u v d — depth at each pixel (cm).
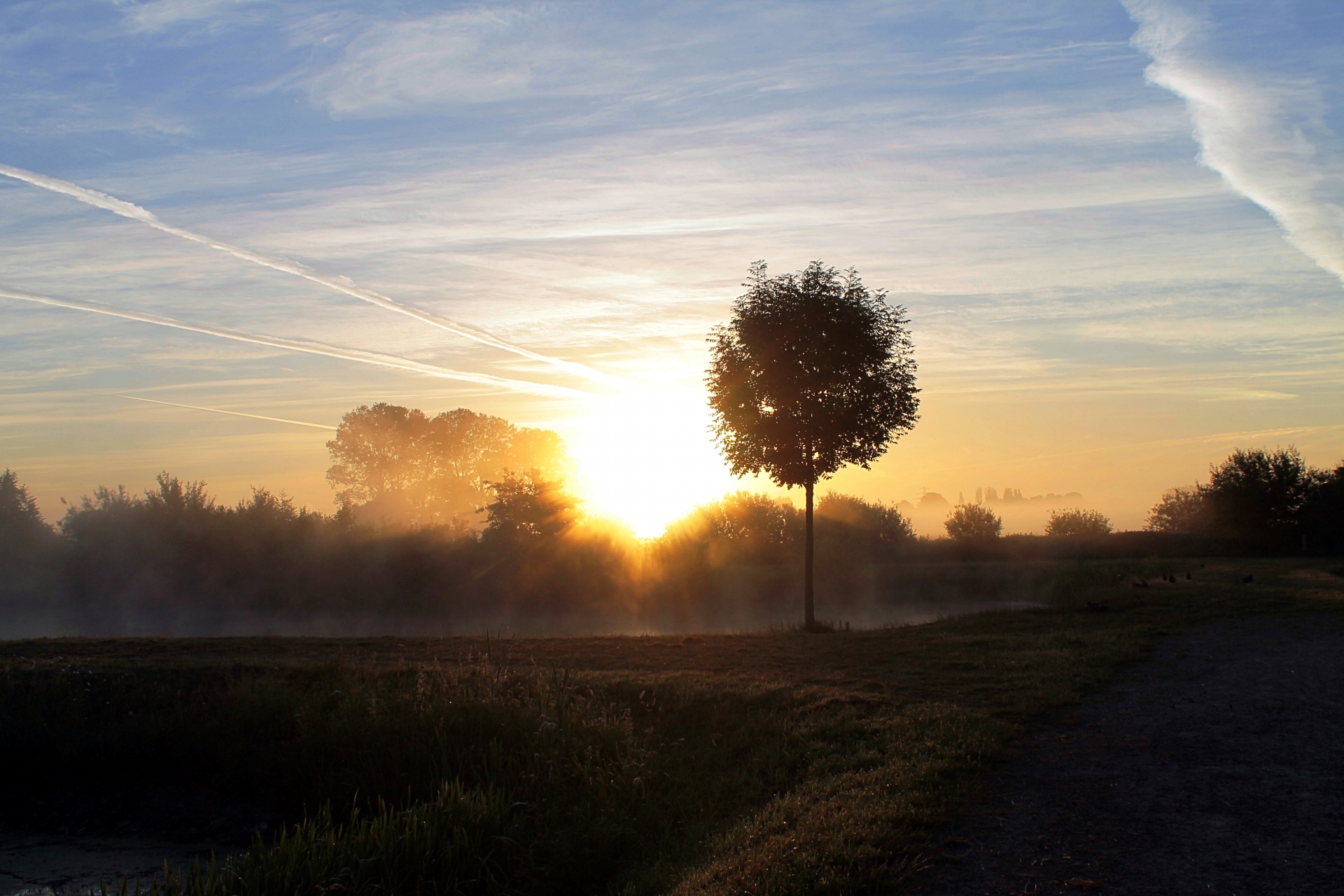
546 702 1079
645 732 1061
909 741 884
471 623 3453
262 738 1139
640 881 702
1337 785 701
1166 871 560
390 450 7469
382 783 977
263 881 640
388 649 1644
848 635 1812
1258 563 3312
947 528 5641
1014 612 2066
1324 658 1226
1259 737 845
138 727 1165
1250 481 4244
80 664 1393
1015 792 728
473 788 914
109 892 857
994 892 542
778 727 1009
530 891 729
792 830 681
